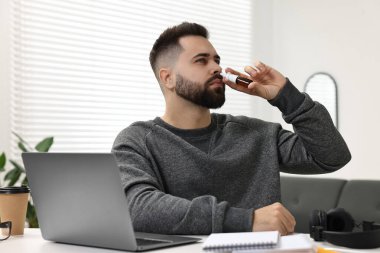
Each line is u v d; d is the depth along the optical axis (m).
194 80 1.57
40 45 2.93
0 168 2.47
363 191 2.25
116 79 3.26
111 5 3.27
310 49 3.92
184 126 1.65
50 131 2.94
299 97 1.49
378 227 1.09
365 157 3.57
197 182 1.56
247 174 1.61
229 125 1.70
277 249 0.88
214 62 1.60
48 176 1.10
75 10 3.09
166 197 1.26
